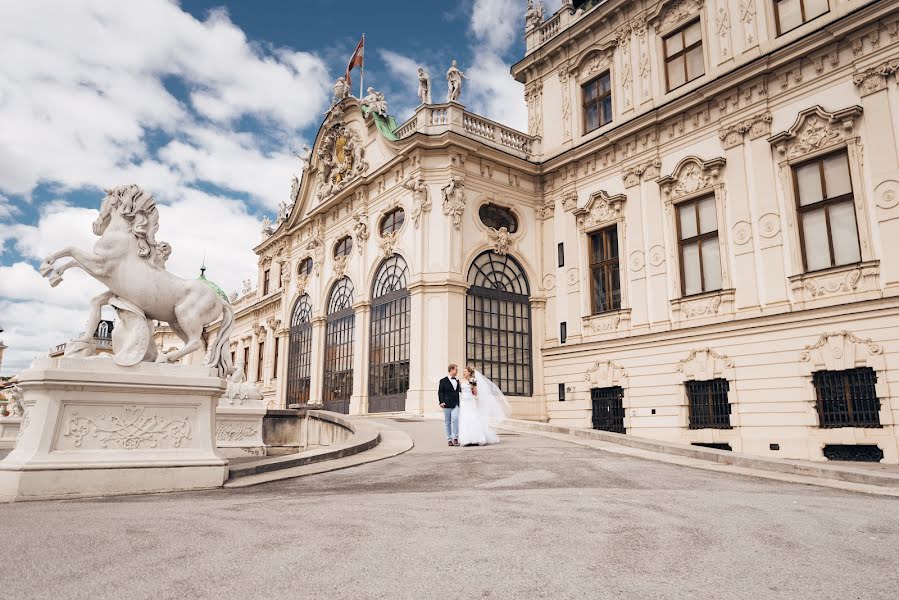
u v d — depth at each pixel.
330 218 28.80
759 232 17.31
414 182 22.73
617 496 6.70
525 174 24.64
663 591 3.40
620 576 3.67
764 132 17.50
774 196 17.06
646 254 20.38
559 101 24.73
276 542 4.38
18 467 6.62
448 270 21.73
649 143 20.70
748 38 18.36
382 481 7.96
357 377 24.55
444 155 22.81
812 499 6.76
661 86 20.91
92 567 3.69
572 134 23.94
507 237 23.55
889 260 14.65
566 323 23.08
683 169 19.61
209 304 8.76
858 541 4.70
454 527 4.98
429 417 20.34
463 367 21.41
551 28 25.56
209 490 7.43
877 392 14.41
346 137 27.78
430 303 21.80
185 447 7.79
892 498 7.05
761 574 3.76
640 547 4.40
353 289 26.11
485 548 4.31
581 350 22.16
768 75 17.55
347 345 26.09
